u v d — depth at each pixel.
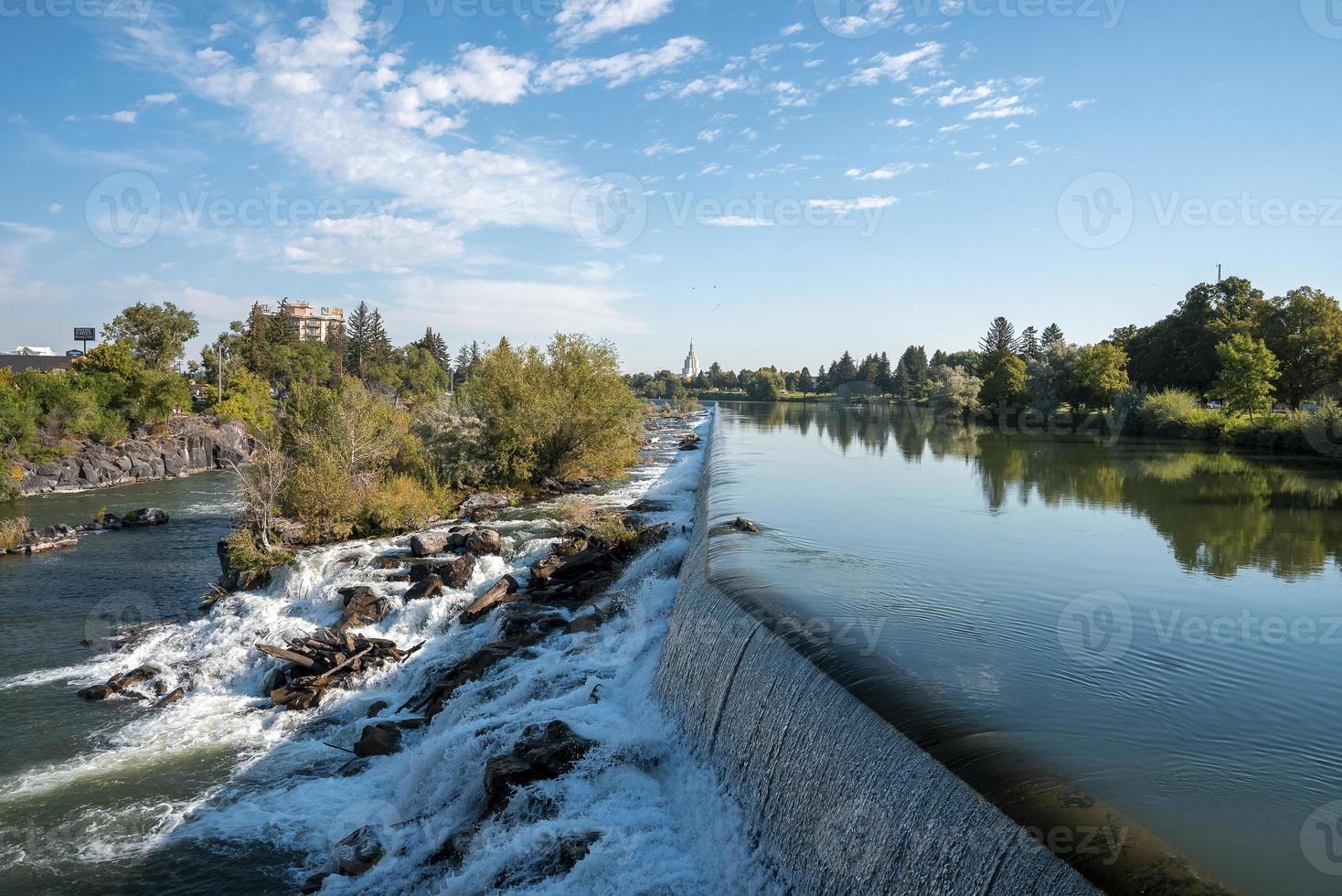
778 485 33.50
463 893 11.45
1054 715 9.94
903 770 8.95
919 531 22.88
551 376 52.38
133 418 74.88
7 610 28.52
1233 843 7.20
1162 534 22.72
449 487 46.28
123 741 18.52
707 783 13.05
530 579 26.64
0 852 14.19
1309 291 60.47
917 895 8.27
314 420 43.69
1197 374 66.50
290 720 19.38
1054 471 38.97
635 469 62.28
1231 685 11.21
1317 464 40.84
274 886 13.20
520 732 15.10
